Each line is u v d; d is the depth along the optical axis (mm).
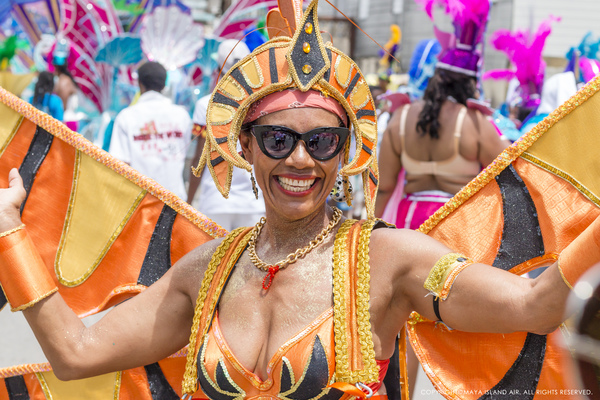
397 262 1404
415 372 2574
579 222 1603
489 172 1691
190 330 1640
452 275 1335
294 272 1461
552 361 1655
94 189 1983
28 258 1609
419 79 6629
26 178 2025
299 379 1352
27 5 10031
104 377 1983
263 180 1460
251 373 1396
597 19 11250
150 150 4098
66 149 2002
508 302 1261
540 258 1657
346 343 1365
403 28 12539
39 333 1613
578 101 1587
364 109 1492
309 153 1398
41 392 2033
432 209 3168
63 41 8508
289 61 1388
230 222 3855
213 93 1514
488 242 1704
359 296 1390
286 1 1643
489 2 3072
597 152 1573
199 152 3941
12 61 9711
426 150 3174
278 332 1408
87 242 1999
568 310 625
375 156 1521
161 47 7738
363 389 1364
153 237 1938
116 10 9742
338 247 1452
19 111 2014
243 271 1522
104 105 8641
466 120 3082
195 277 1605
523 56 5422
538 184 1646
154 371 1949
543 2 11211
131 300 1655
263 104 1436
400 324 1459
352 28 13008
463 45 3107
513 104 7203
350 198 1578
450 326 1381
